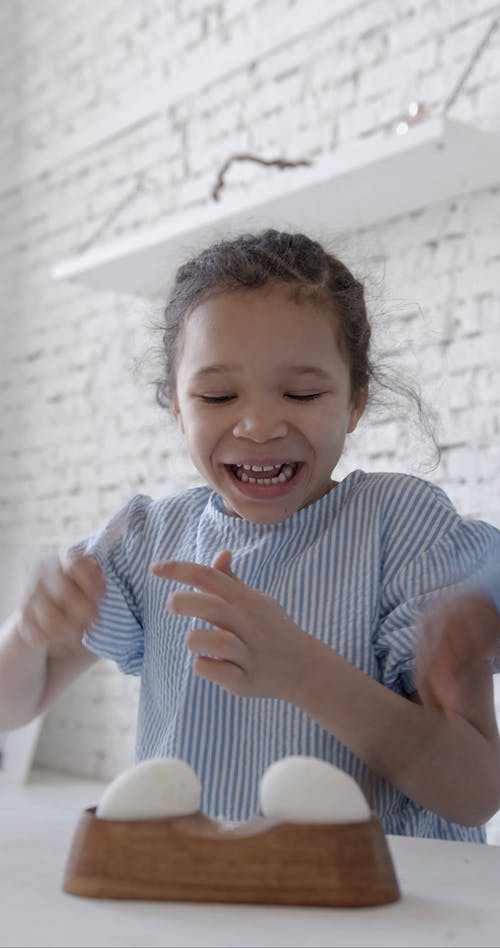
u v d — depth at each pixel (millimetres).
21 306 3410
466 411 2111
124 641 1180
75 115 3258
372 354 1325
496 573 966
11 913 563
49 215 3332
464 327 2127
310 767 602
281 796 594
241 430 1011
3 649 1165
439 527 1102
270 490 1050
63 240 3271
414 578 1068
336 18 2434
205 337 1036
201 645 830
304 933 530
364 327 1184
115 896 589
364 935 529
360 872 582
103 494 3037
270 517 1061
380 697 914
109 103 3133
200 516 1196
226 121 2730
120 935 525
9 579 3172
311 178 2080
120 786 605
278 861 581
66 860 673
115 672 2957
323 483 1124
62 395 3213
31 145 3424
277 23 2590
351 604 1076
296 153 2514
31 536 3291
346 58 2404
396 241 2250
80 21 3262
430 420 1676
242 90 2684
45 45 3400
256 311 1024
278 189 2154
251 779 1033
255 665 852
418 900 604
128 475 2957
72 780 2969
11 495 3387
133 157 3035
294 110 2529
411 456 2182
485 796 960
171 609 847
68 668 1216
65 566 975
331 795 592
